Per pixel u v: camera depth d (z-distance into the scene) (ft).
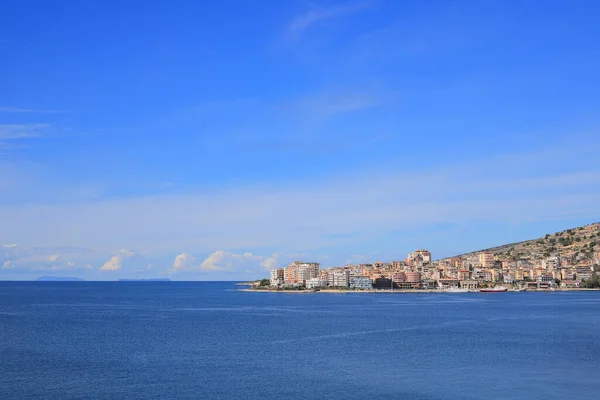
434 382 441.68
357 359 539.70
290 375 467.11
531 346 618.85
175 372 479.00
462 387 425.28
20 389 422.00
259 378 456.04
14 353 577.84
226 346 623.77
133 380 449.48
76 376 463.83
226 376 463.83
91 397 400.67
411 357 549.54
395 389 419.54
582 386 426.51
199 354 569.23
